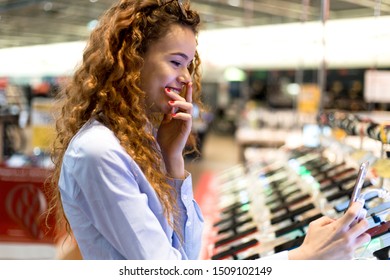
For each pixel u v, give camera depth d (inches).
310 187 97.7
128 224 40.3
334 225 42.3
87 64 46.7
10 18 214.8
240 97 514.3
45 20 220.4
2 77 313.7
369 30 144.6
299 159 128.1
